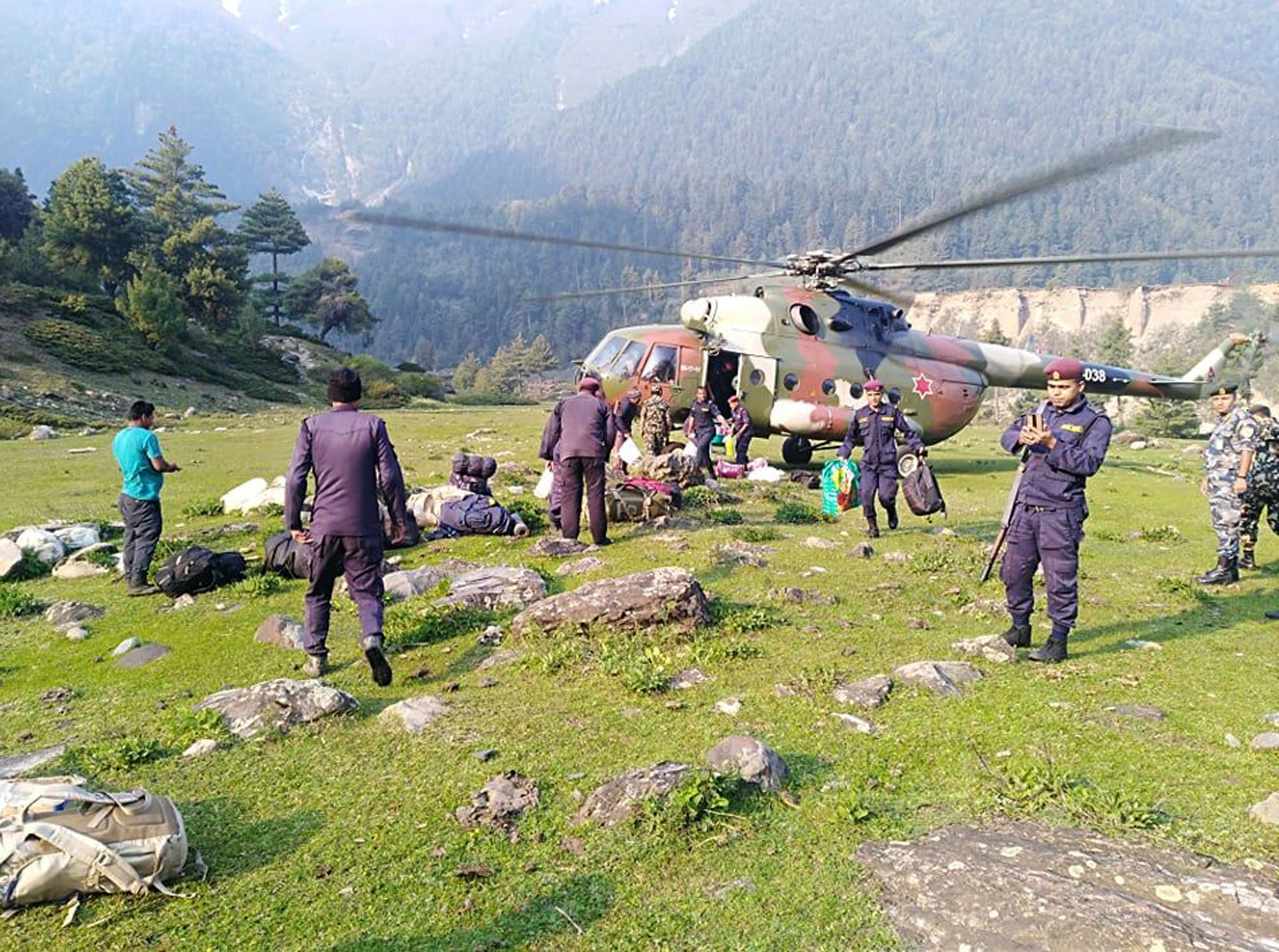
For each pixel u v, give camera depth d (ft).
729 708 15.05
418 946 9.17
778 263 46.80
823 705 15.15
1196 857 10.39
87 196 181.68
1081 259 32.83
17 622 21.79
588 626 18.79
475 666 17.66
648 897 9.93
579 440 27.48
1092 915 9.11
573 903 9.83
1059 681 16.37
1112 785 12.25
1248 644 18.78
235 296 189.37
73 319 146.61
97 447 67.36
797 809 11.75
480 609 20.98
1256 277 475.72
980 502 39.58
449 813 11.81
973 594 22.52
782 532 31.07
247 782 12.83
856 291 47.11
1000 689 15.93
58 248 179.32
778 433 47.96
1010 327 531.91
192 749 13.83
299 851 11.00
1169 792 12.05
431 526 30.81
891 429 30.40
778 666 17.22
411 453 60.08
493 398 223.51
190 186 269.44
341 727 14.73
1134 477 51.93
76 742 14.52
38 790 10.44
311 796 12.41
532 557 26.61
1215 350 57.06
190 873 10.54
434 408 164.76
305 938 9.30
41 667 18.44
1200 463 63.72
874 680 16.02
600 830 11.27
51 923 9.57
